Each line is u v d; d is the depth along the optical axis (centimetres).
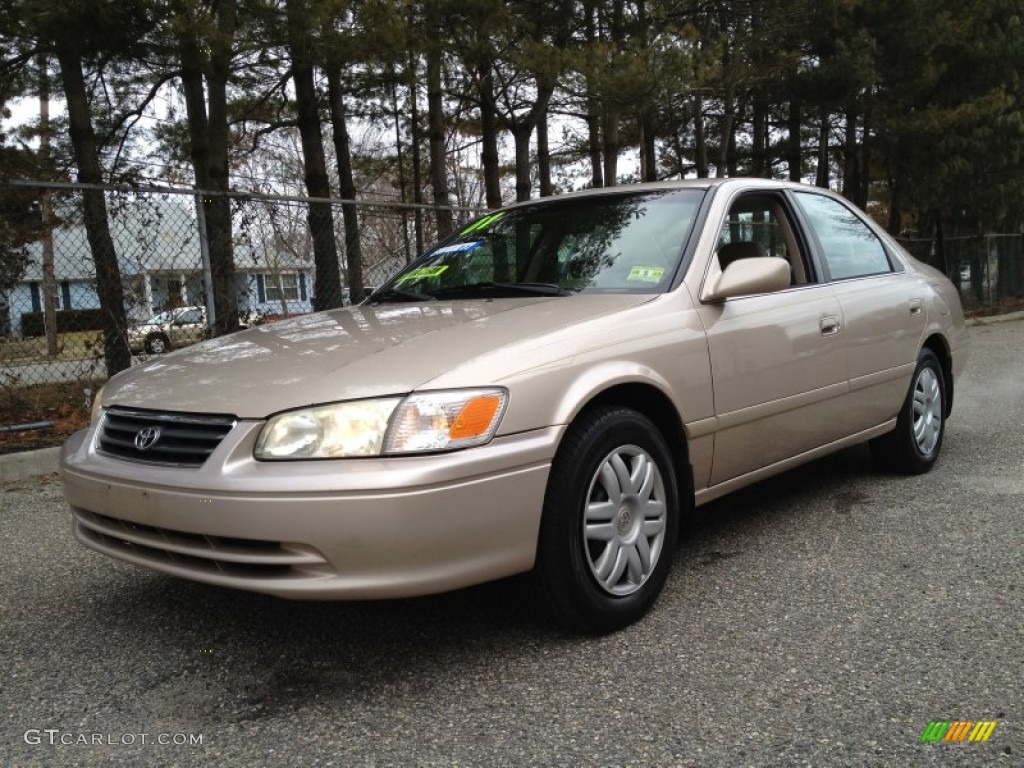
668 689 263
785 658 280
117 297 721
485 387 270
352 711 258
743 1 1331
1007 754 223
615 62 999
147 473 277
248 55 992
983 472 509
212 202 758
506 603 335
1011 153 1792
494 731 243
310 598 255
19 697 275
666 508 323
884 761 221
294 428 262
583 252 386
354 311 382
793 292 406
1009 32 1772
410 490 251
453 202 2605
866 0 1598
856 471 524
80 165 928
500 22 1005
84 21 771
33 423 668
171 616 337
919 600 323
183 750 240
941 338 521
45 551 429
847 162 2123
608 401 314
